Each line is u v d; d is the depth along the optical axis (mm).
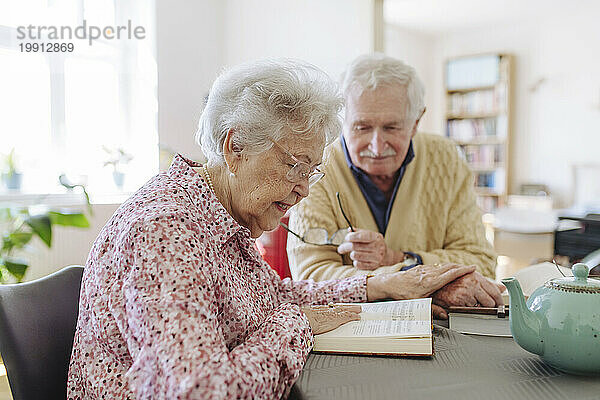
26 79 3408
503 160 7156
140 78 3947
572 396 811
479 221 1926
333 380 882
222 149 1021
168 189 956
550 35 6977
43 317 1087
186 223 874
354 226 1884
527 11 6652
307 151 1020
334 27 4129
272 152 1003
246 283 1091
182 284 799
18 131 3389
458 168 1961
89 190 3682
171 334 757
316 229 1774
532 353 956
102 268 886
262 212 1054
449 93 7598
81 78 3664
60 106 3555
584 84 6785
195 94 4262
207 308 808
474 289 1304
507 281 936
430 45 7848
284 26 4344
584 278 925
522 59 7219
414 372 911
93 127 3732
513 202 7016
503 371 912
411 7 6348
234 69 1047
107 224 932
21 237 2857
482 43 7457
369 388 846
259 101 985
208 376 727
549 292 924
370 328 1070
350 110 1741
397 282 1326
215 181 1062
